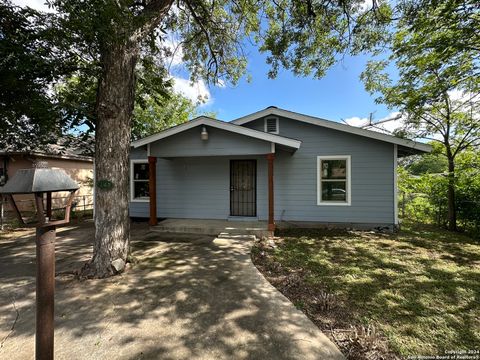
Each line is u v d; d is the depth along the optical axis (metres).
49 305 1.74
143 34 4.08
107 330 2.30
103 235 3.69
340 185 7.05
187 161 7.87
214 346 2.08
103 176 3.75
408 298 2.92
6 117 5.20
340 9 5.89
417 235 6.26
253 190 7.54
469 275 3.62
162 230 6.65
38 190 1.55
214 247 5.11
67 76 5.28
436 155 8.64
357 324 2.39
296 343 2.11
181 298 2.93
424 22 5.24
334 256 4.54
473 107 6.98
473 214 6.75
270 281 3.46
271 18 6.64
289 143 5.74
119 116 3.86
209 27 6.66
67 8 2.97
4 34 3.83
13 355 1.96
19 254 4.74
